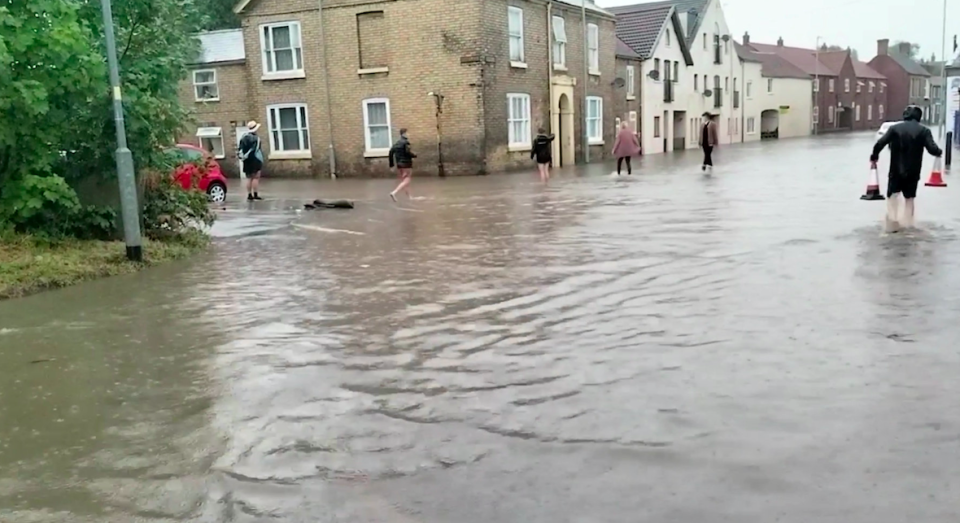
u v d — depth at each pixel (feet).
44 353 21.12
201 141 106.73
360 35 95.71
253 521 11.62
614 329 21.06
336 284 29.12
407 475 12.86
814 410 14.75
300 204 62.08
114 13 38.65
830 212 43.32
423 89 93.45
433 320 23.03
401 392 16.88
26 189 33.94
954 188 54.49
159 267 34.50
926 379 16.17
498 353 19.38
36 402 17.29
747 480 12.10
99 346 21.66
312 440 14.49
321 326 22.93
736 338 19.63
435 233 42.06
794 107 237.45
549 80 105.09
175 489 12.80
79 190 37.68
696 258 30.94
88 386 18.24
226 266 34.19
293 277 30.94
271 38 100.22
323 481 12.80
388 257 34.78
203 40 110.01
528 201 57.47
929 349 18.15
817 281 25.77
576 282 27.50
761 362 17.67
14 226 34.50
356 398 16.63
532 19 100.99
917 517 10.82
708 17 179.52
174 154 41.27
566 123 111.75
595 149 120.67
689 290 25.31
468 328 21.93
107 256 34.04
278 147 102.68
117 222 38.32
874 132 249.55
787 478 12.10
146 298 27.89
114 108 33.96
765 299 23.59
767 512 11.11
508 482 12.42
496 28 93.35
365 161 97.50
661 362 18.01
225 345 21.24
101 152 37.09
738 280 26.48
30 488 13.05
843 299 23.18
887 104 318.24
